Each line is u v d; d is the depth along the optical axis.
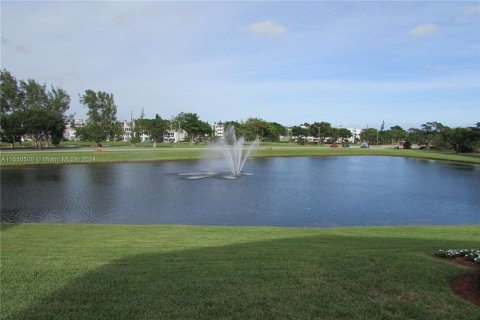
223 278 6.47
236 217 19.31
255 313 5.08
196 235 12.18
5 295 5.72
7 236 11.84
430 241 10.94
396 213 21.25
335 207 22.56
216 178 35.47
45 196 24.95
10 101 83.12
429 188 31.27
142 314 5.07
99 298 5.60
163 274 6.73
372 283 6.14
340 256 7.97
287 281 6.30
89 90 86.19
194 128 116.25
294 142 153.50
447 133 94.75
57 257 8.23
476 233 13.39
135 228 14.01
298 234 12.76
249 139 122.62
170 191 27.42
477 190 30.27
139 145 102.69
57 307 5.29
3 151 61.84
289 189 29.34
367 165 55.22
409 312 5.09
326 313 5.08
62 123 79.00
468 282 6.26
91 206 21.75
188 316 5.00
